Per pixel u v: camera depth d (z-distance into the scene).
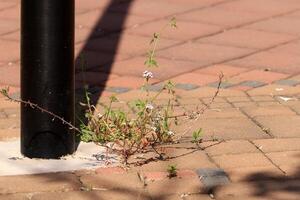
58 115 6.64
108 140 6.98
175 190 6.04
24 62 6.59
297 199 5.88
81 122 7.12
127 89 8.92
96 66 9.84
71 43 6.62
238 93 8.74
